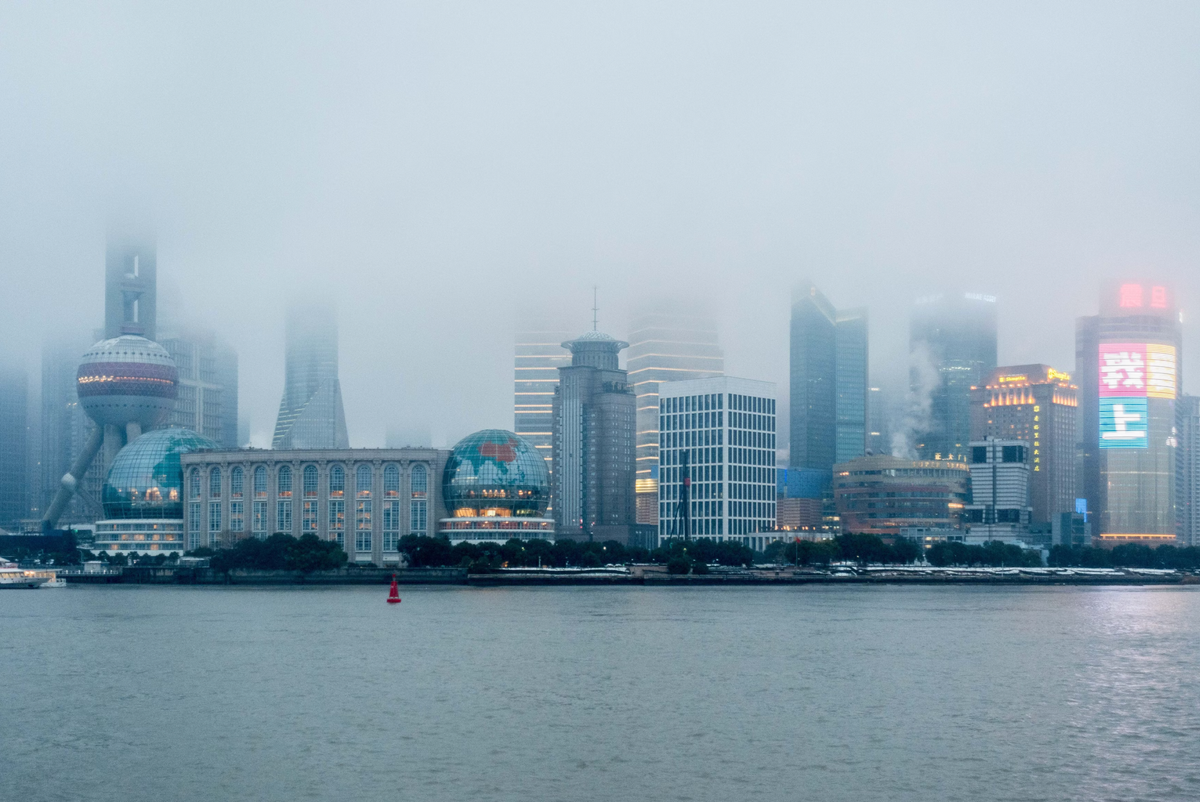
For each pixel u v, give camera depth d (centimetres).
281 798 12106
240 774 12975
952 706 16725
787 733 14888
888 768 13175
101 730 15175
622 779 12731
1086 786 12481
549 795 12169
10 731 15138
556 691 17912
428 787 12444
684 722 15550
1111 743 14388
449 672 19875
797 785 12506
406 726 15312
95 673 19962
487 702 17000
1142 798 12081
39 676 19650
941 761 13475
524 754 13800
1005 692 17938
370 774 12950
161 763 13462
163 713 16262
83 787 12538
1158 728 15262
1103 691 18062
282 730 15100
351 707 16612
